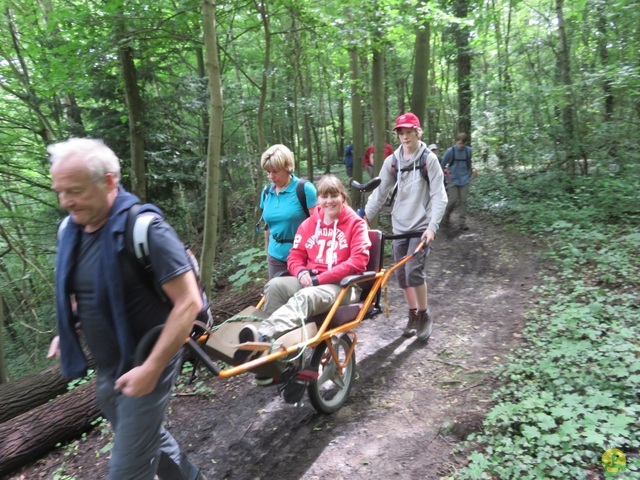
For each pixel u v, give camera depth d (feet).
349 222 10.64
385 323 16.10
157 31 20.47
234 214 43.52
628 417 8.57
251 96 37.42
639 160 25.91
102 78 26.40
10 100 32.48
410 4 22.22
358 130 30.53
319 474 9.00
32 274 28.19
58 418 11.49
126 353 5.84
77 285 5.93
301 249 11.09
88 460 10.80
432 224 12.96
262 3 22.39
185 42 22.89
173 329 5.60
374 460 9.21
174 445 7.45
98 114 29.45
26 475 10.74
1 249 29.30
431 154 13.23
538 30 36.32
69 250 5.94
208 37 14.02
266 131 50.47
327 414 10.86
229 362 7.72
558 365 11.23
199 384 12.94
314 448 9.80
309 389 10.07
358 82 27.89
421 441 9.59
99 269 5.68
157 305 5.99
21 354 29.55
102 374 6.44
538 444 8.45
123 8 18.52
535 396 9.94
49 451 11.44
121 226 5.58
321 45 25.62
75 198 5.49
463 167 27.30
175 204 32.30
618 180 24.88
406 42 37.01
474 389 11.26
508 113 30.55
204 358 6.69
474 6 31.76
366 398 11.46
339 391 11.31
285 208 12.07
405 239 13.88
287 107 40.32
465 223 28.78
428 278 20.52
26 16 27.45
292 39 30.48
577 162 29.58
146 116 28.09
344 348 11.14
